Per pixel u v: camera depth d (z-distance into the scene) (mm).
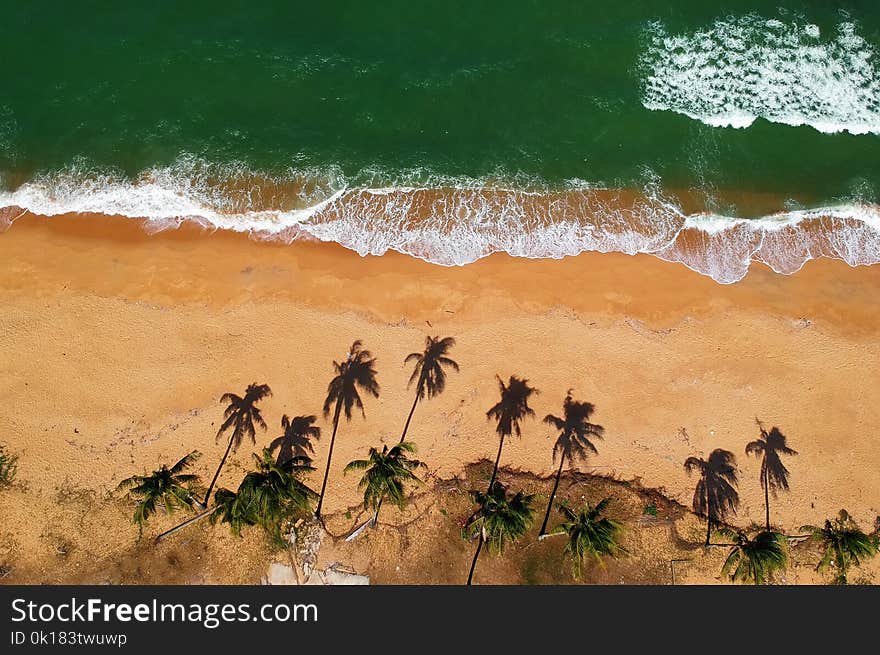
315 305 40750
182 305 40562
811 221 42469
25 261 40938
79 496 38312
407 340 40250
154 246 41406
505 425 39438
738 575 37812
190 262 41188
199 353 39938
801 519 38625
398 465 35688
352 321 40531
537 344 40344
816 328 40750
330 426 39312
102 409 39156
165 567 37938
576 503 38625
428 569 38125
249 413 39312
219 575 37969
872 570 38188
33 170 42438
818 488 38875
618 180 42969
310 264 41406
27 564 37625
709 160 43406
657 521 38594
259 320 40469
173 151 42875
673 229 42219
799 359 40281
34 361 39594
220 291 40812
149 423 39062
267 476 35438
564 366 40062
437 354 40094
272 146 43125
